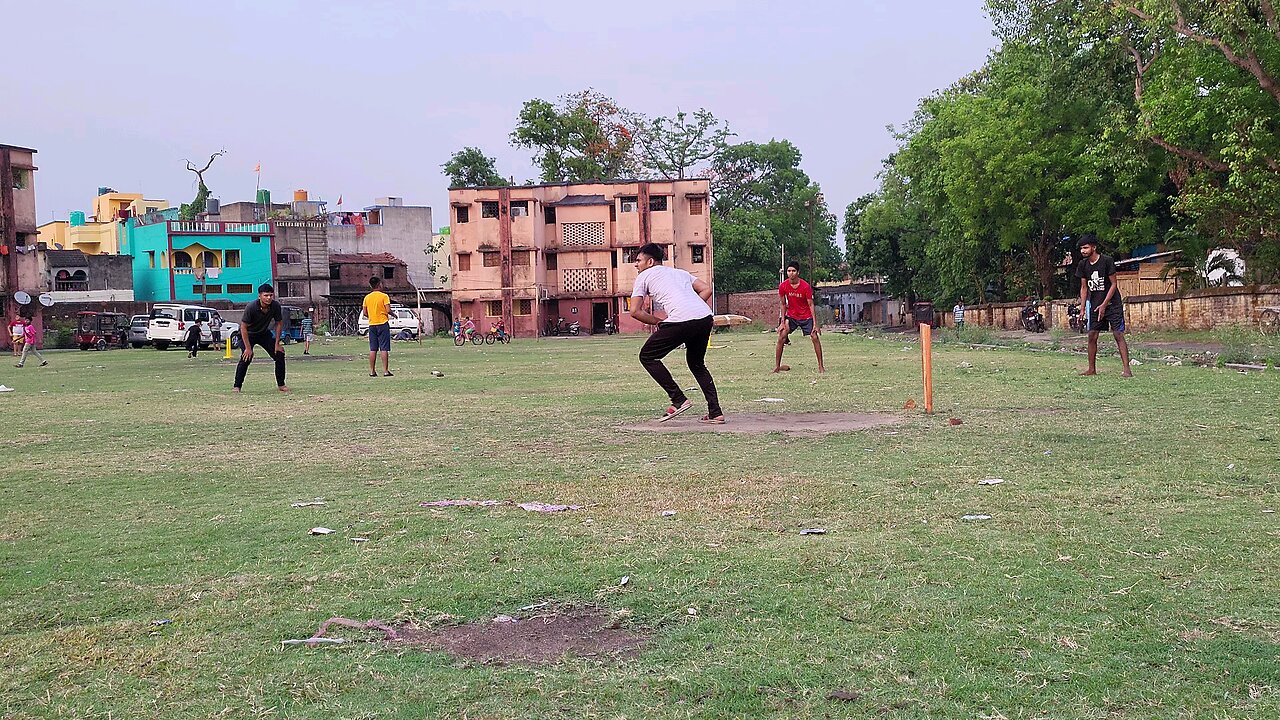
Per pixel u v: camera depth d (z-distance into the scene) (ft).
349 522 17.46
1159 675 9.91
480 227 215.51
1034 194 122.52
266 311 50.01
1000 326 147.95
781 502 18.42
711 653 10.80
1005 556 14.29
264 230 233.14
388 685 10.09
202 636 11.64
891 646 10.85
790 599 12.55
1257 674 9.87
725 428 29.84
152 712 9.52
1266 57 78.95
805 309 54.75
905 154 157.89
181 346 149.79
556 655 10.87
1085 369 50.16
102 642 11.48
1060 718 9.00
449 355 99.66
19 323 86.38
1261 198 81.15
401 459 24.99
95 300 215.92
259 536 16.53
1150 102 85.46
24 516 18.49
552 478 21.56
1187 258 108.37
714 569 13.98
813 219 267.80
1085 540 15.07
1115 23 92.32
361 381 57.16
